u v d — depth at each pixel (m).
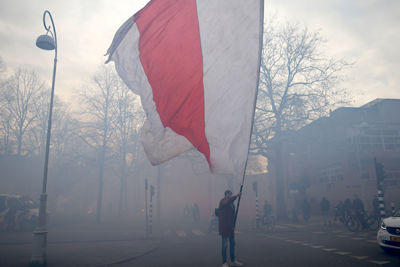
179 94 5.14
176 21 5.37
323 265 7.11
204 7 5.29
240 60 4.95
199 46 5.18
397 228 8.02
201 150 4.95
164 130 5.14
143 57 5.45
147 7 5.53
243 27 5.02
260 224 20.95
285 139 24.50
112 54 5.59
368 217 15.88
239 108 4.86
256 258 8.24
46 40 8.79
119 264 7.73
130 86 5.48
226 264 6.63
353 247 9.95
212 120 4.93
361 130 30.44
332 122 24.80
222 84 4.97
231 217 6.79
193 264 7.58
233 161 4.82
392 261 7.42
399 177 29.62
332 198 31.88
